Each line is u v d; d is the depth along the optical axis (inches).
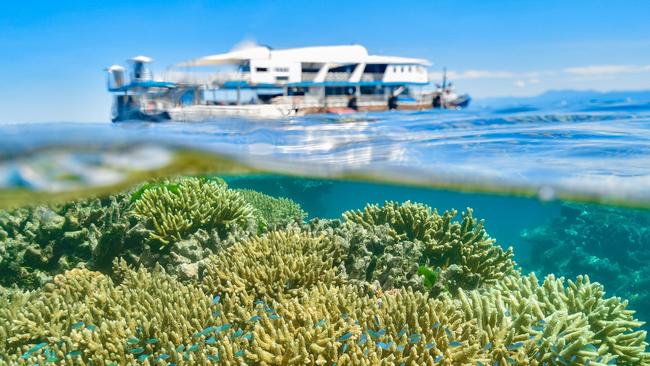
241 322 195.5
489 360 175.3
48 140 291.9
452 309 195.5
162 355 167.0
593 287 227.3
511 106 938.1
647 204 437.1
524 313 198.2
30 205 355.6
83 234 292.8
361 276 242.5
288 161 460.1
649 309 626.5
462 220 309.9
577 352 180.4
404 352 175.5
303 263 229.9
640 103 813.2
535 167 398.3
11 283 270.7
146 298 215.3
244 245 260.7
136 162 359.6
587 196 454.0
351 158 456.1
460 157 428.8
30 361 179.3
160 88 1609.3
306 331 176.2
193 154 396.8
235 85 1934.1
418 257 265.9
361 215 340.2
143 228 292.2
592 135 493.7
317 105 2174.0
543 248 861.8
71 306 218.5
